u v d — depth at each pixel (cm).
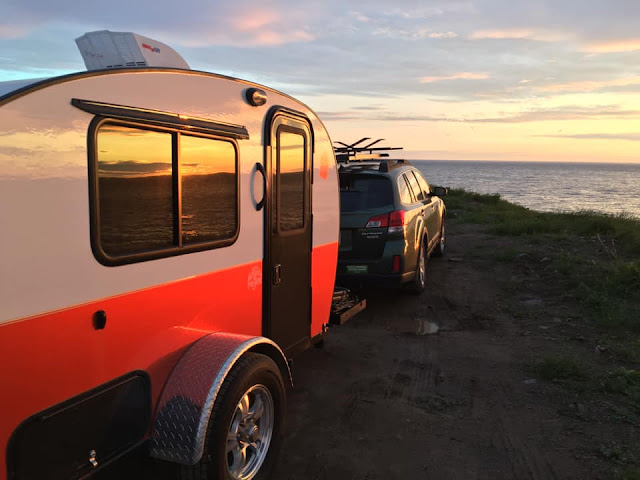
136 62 291
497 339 589
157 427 264
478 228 1393
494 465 346
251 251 348
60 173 210
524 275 859
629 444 365
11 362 195
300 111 404
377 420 407
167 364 274
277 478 329
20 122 196
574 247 1009
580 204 9700
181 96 278
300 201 412
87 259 224
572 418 406
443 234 1054
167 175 270
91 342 229
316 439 378
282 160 379
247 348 290
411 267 709
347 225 678
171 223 274
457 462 349
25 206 197
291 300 409
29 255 199
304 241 423
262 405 323
